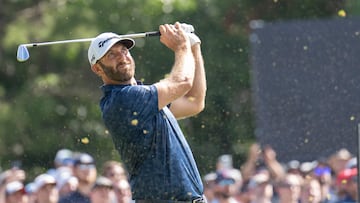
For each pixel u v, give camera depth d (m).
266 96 24.73
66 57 35.44
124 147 13.82
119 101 13.62
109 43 13.72
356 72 24.30
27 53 14.56
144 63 34.41
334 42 24.64
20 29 36.12
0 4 36.91
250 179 23.41
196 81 14.74
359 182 16.44
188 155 13.83
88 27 35.09
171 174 13.65
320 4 38.50
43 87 35.75
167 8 35.91
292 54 24.72
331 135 24.23
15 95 36.16
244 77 35.22
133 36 14.09
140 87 13.67
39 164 34.19
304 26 24.73
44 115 34.88
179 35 14.13
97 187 20.62
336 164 23.88
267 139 24.55
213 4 37.19
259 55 24.94
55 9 35.66
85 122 34.84
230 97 34.50
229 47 36.47
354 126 24.19
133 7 35.31
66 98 35.62
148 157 13.68
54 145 34.41
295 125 24.44
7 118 34.88
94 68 13.95
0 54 36.78
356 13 37.62
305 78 24.59
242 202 22.61
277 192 23.59
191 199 13.67
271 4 38.25
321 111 24.41
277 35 24.86
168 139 13.72
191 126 31.62
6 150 34.44
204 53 36.22
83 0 35.12
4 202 21.39
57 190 21.36
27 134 34.66
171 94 13.66
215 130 32.62
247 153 31.94
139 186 13.75
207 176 22.17
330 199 22.89
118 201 21.25
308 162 24.22
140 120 13.59
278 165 24.39
